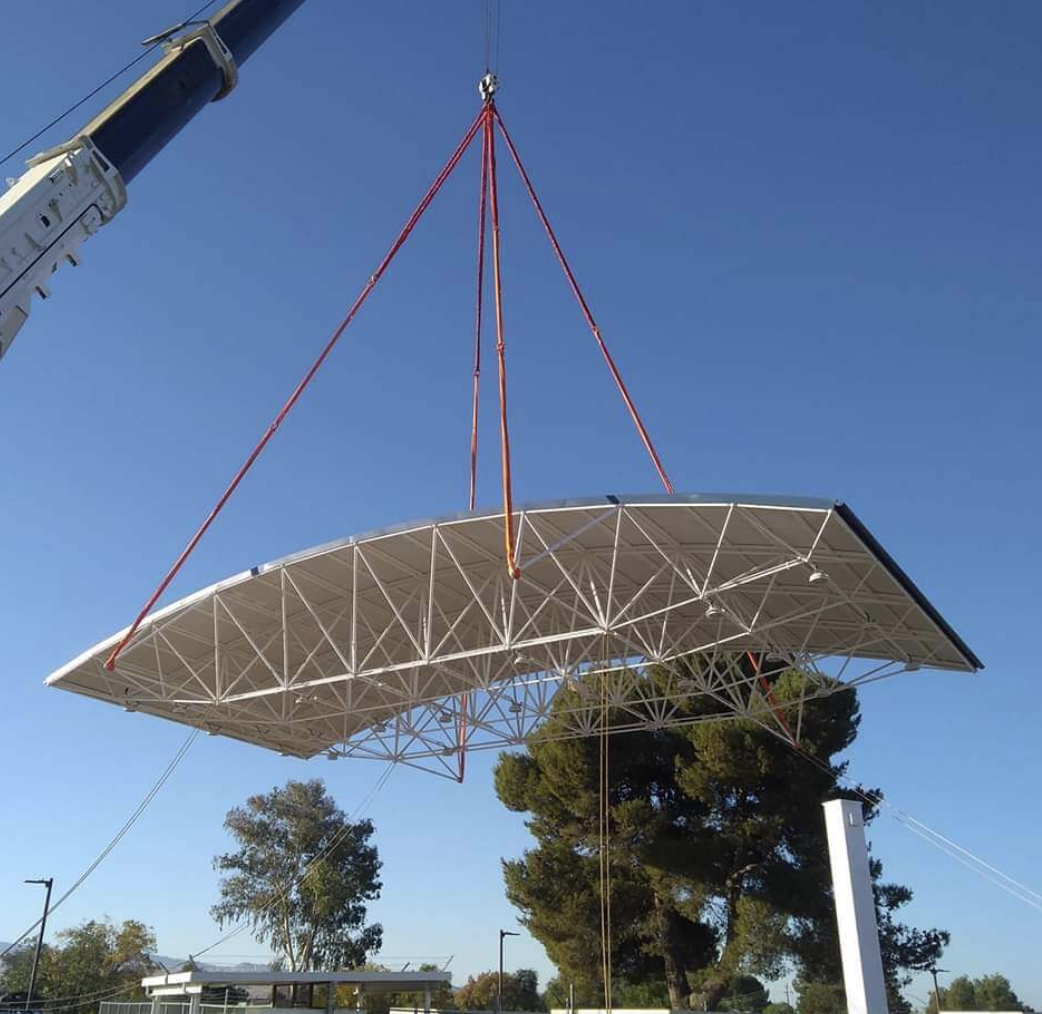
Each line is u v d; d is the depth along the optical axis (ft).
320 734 112.27
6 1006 202.49
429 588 80.94
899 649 89.97
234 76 52.60
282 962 224.74
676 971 138.31
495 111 85.61
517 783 151.53
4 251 42.55
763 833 133.80
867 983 44.42
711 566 73.20
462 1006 287.28
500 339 77.92
